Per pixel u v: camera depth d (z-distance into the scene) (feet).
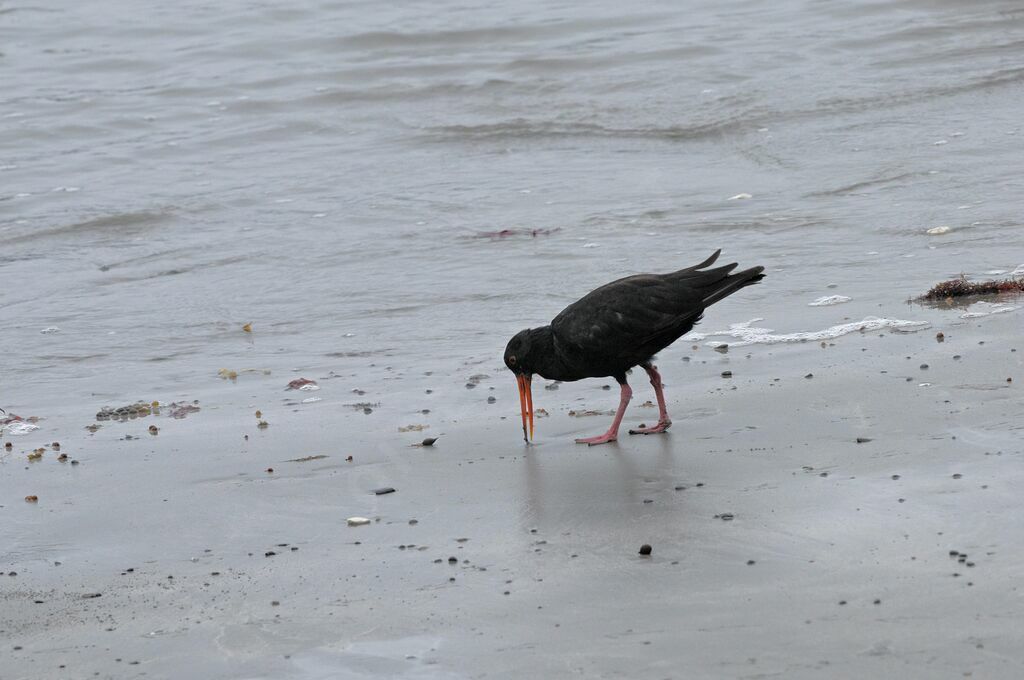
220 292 60.08
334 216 72.64
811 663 22.67
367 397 43.45
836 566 26.53
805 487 31.27
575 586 26.81
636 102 94.38
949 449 32.71
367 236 67.97
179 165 87.25
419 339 50.85
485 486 33.99
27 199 79.66
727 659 23.09
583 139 87.25
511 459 36.17
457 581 27.61
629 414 39.58
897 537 27.63
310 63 115.75
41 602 28.12
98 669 24.70
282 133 94.68
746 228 63.52
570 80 101.86
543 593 26.61
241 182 81.87
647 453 35.47
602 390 42.50
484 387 43.80
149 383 47.29
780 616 24.54
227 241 69.00
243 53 120.88
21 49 126.11
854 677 22.07
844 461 32.81
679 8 125.70
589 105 95.04
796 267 55.62
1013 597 24.32
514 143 87.61
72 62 120.98
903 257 55.36
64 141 95.40
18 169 87.40
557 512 31.53
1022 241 55.88
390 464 36.40
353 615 26.30
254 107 102.53
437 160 84.64
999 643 22.71
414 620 25.82
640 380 42.80
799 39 108.47
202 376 47.80
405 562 28.99
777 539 28.30
